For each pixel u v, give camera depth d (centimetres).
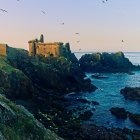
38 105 10081
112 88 15838
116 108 10394
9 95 10362
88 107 10988
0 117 2842
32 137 2897
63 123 8050
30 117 3244
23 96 10819
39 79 13538
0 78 10850
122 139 7112
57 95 12581
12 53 14100
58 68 15288
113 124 8788
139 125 8812
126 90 14000
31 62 14225
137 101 12569
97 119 9281
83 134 7175
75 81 14938
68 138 6881
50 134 3183
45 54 19000
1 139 2502
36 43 19662
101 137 7081
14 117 2962
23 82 11044
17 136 2753
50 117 8456
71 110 10131
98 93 14300
